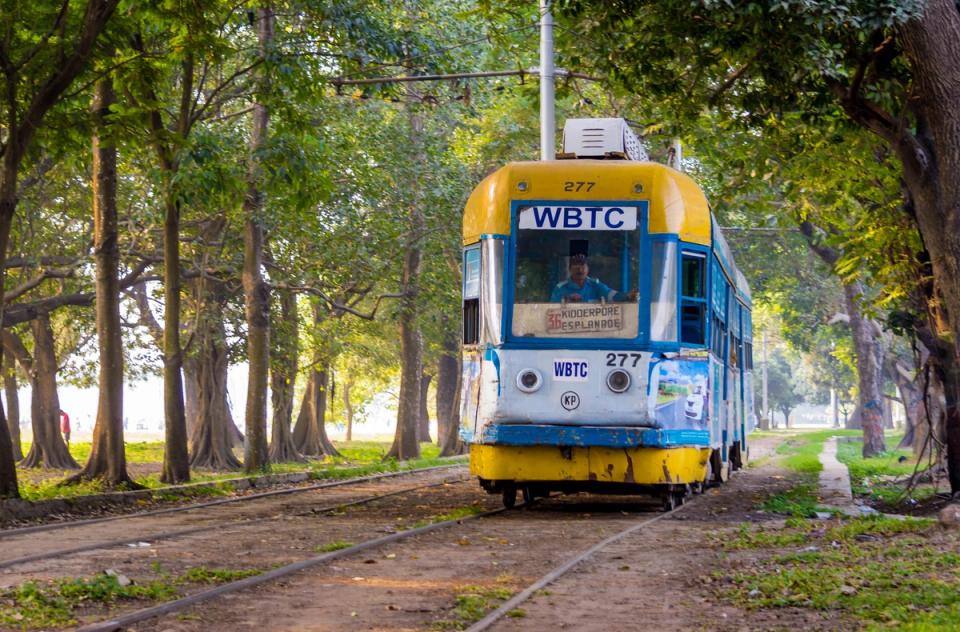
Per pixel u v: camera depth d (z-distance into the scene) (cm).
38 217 5334
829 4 2244
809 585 1506
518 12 3788
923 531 2109
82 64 2931
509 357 2553
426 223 5766
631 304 2542
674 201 2573
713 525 2438
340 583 1599
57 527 2533
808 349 10800
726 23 2459
